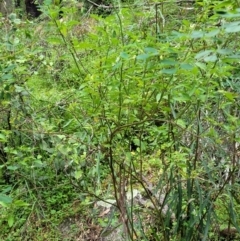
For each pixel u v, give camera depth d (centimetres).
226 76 180
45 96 321
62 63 377
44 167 304
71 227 323
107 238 302
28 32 296
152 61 167
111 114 188
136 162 235
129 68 170
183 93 176
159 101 178
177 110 222
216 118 216
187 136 229
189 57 157
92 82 176
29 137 291
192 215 229
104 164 283
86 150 223
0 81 249
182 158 204
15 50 283
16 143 295
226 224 268
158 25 206
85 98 195
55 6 183
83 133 219
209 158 230
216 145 221
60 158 283
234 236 266
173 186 230
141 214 278
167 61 145
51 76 371
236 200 250
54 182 336
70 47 191
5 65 262
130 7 239
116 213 310
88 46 176
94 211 323
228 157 235
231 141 217
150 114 188
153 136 222
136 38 166
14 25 320
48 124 248
